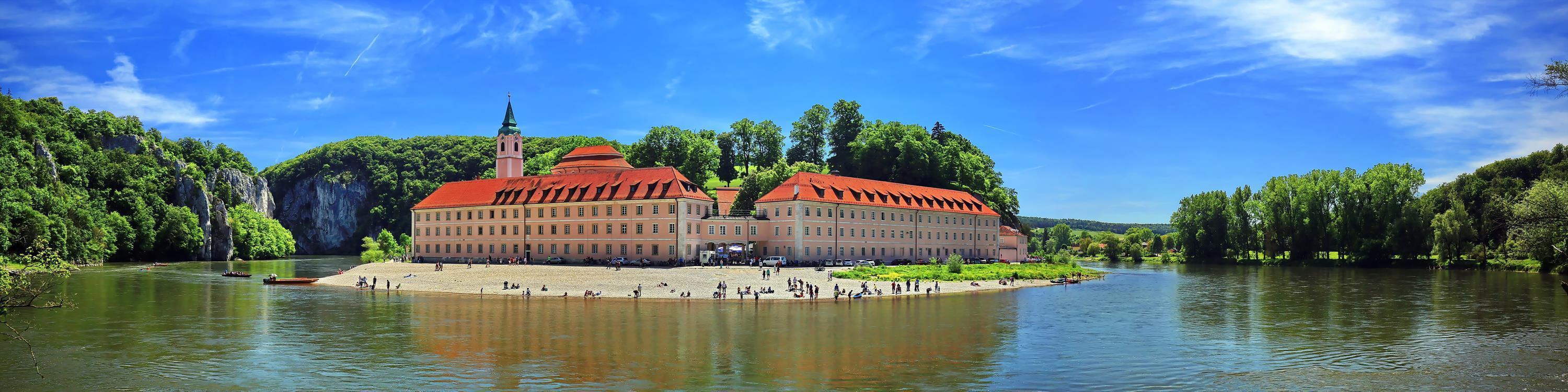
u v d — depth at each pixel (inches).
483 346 2389.3
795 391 1870.1
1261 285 4997.5
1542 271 6230.3
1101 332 2719.0
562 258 5905.5
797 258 5634.8
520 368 2084.2
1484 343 2546.8
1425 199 7642.7
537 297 3789.4
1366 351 2390.5
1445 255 7022.6
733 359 2222.0
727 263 5408.5
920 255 6604.3
